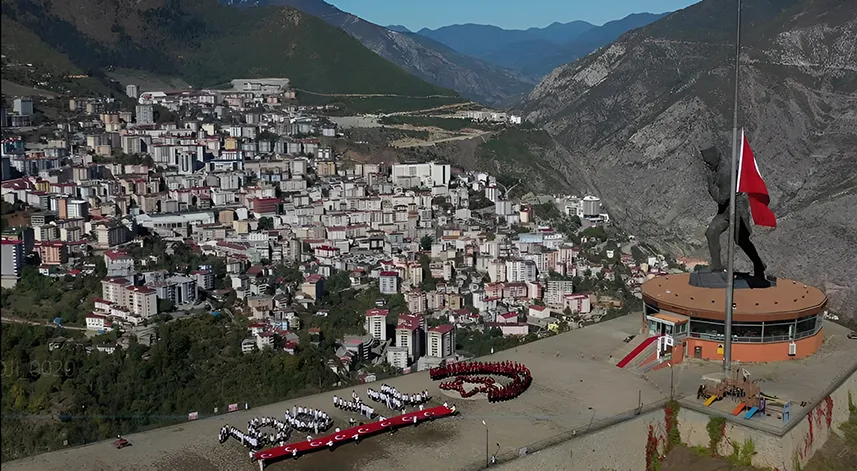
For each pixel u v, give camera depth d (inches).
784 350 3998.5
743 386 3469.5
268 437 3080.7
